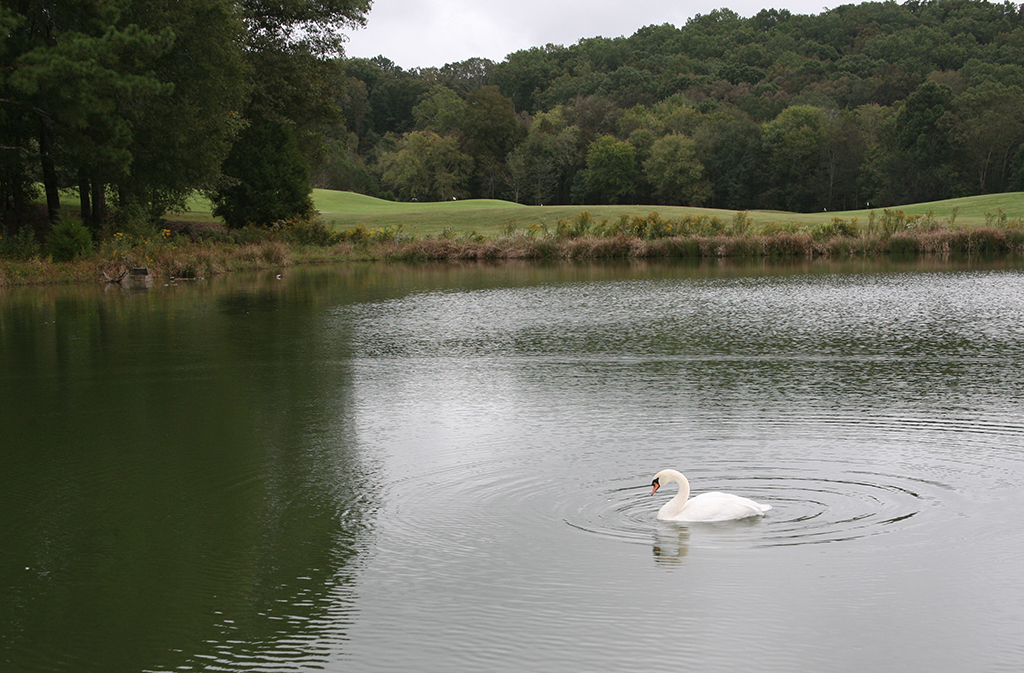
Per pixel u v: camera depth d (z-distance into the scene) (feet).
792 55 554.87
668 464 32.81
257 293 101.09
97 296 98.12
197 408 43.55
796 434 36.58
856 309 78.64
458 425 39.50
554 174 425.28
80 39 115.96
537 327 70.79
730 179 387.75
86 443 37.40
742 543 25.41
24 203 159.12
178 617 21.93
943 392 44.47
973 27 558.97
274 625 21.38
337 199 298.56
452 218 224.12
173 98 134.00
